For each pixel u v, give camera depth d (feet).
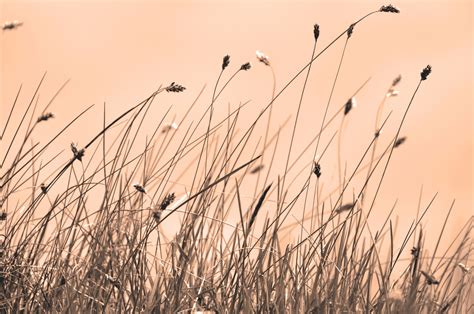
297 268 35.35
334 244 34.68
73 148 34.63
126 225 35.81
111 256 34.68
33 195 36.06
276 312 33.81
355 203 34.58
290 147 35.88
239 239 34.73
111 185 35.63
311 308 33.91
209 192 35.73
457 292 35.40
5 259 34.81
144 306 34.27
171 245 35.32
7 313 34.24
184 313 34.27
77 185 34.96
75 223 35.17
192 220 35.55
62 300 34.60
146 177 36.32
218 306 33.96
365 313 34.12
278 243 35.04
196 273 35.86
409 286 34.40
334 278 34.32
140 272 34.65
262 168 36.45
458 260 35.53
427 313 34.55
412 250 34.30
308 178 35.32
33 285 34.65
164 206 33.01
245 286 34.06
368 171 35.42
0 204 35.27
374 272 34.88
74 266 35.24
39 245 34.83
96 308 34.24
